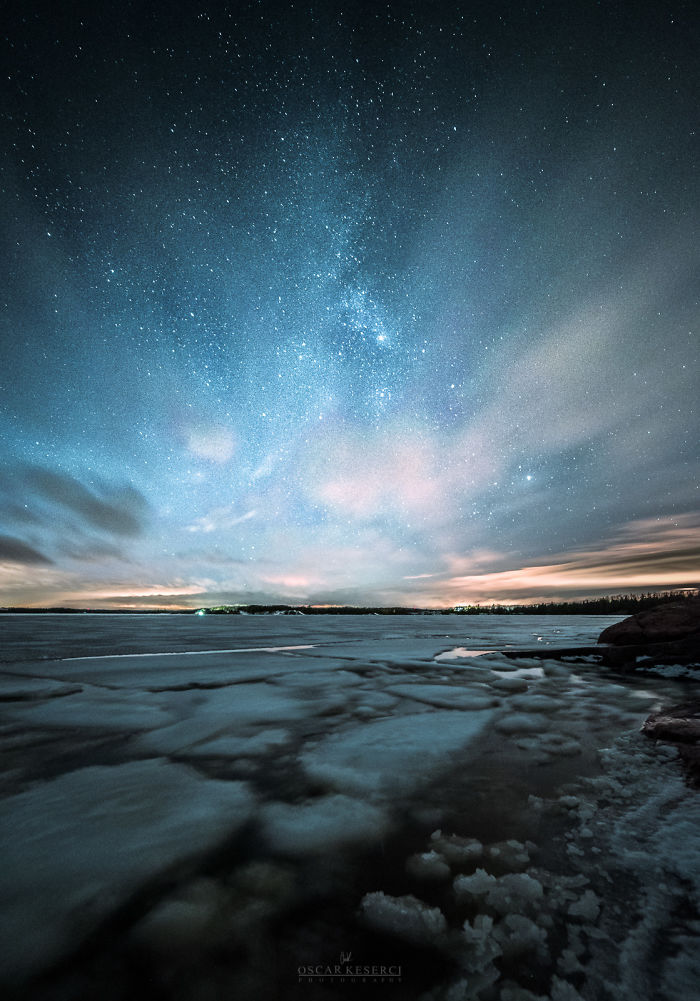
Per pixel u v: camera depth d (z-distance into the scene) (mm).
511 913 1412
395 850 1790
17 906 1418
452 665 7160
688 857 1705
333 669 6668
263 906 1444
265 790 2357
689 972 1169
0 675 6020
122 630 16188
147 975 1176
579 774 2617
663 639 7918
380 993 1122
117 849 1755
